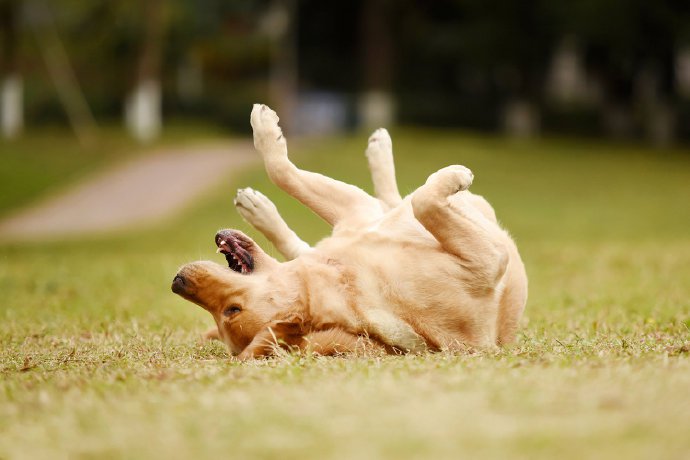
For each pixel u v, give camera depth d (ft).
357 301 21.90
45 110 178.40
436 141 155.63
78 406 16.96
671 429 13.60
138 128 161.48
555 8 155.53
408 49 180.04
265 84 191.62
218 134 175.63
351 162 126.52
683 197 116.88
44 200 112.57
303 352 21.24
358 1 180.65
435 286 22.25
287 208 99.60
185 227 91.76
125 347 24.91
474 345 22.47
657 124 170.50
